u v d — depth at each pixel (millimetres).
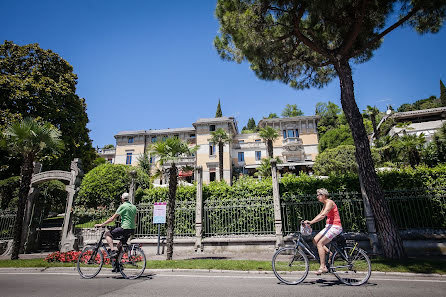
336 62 8812
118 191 12328
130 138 43906
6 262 8156
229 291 4539
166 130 43781
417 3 7992
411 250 8297
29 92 18875
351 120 8141
